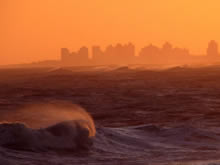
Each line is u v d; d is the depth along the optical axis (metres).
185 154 64.25
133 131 86.00
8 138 61.00
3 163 51.34
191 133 84.19
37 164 52.53
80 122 70.00
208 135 83.12
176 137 81.88
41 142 62.50
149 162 55.72
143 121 127.94
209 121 120.25
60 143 63.38
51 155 58.59
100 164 54.16
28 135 62.22
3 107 174.88
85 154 61.97
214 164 50.03
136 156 62.66
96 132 76.06
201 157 60.66
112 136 77.38
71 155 60.47
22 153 57.41
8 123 63.75
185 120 126.69
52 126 66.12
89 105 182.00
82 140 66.31
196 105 173.25
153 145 75.19
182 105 174.38
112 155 62.97
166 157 61.28
